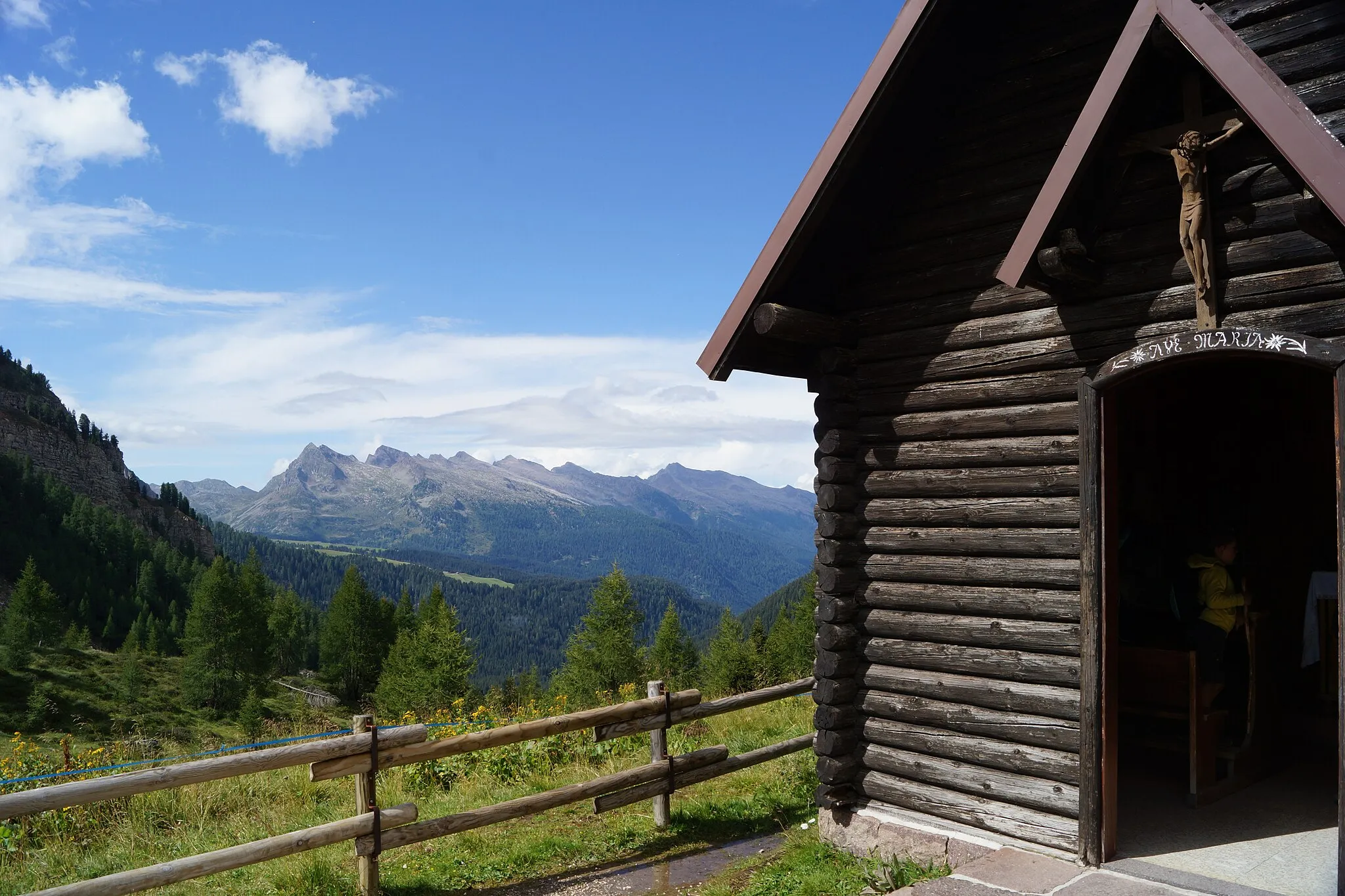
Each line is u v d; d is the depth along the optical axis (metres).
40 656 82.19
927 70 5.79
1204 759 6.02
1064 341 5.38
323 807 8.30
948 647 5.89
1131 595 7.00
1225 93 4.65
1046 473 5.44
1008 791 5.53
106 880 4.87
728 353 6.16
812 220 5.71
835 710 6.31
